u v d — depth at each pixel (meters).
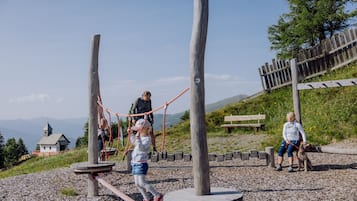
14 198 8.20
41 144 97.31
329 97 17.78
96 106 8.43
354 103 15.75
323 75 20.70
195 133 4.88
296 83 10.99
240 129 20.00
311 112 16.91
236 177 9.65
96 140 8.40
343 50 19.97
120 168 11.98
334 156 11.96
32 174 11.95
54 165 18.80
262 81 23.66
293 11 24.08
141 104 11.21
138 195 8.05
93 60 8.41
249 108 21.95
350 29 19.56
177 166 11.45
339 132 14.07
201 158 4.87
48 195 8.35
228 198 4.66
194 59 4.88
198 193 4.86
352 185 7.86
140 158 6.72
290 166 10.02
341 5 22.66
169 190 8.46
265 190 7.90
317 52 21.17
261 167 10.90
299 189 7.80
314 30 23.33
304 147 9.95
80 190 8.84
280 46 24.30
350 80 10.08
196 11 4.91
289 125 10.21
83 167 7.90
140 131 6.82
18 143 82.62
